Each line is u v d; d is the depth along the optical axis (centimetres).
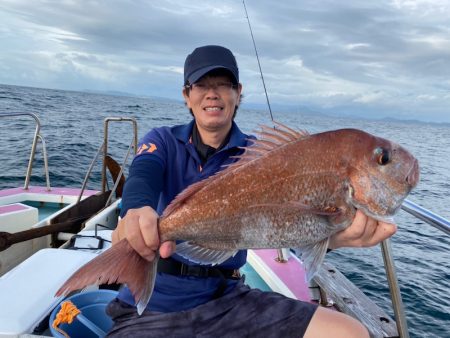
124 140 794
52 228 173
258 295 102
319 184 78
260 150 81
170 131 113
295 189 78
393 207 78
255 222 78
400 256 309
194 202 76
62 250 137
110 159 261
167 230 74
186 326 95
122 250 70
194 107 109
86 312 111
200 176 107
